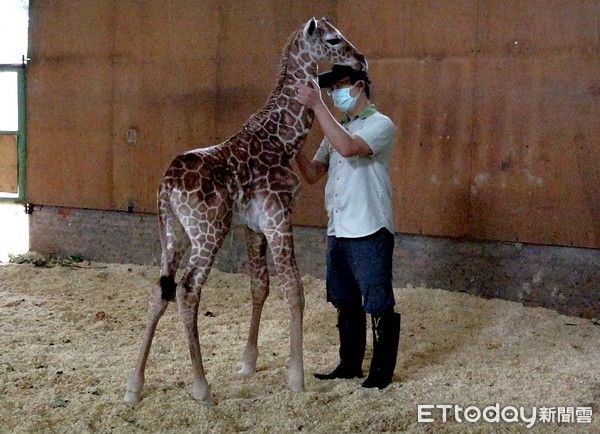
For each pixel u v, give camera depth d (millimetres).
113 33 7008
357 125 3965
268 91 6414
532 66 5480
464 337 5082
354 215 3904
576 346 4891
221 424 3484
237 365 4367
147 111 6922
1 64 7496
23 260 7289
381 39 5949
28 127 7500
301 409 3660
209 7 6578
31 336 4887
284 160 3973
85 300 5965
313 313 5531
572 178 5414
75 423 3490
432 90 5812
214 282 6512
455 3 5688
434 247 5973
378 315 3965
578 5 5301
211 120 6664
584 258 5457
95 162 7207
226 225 3771
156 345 4758
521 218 5605
